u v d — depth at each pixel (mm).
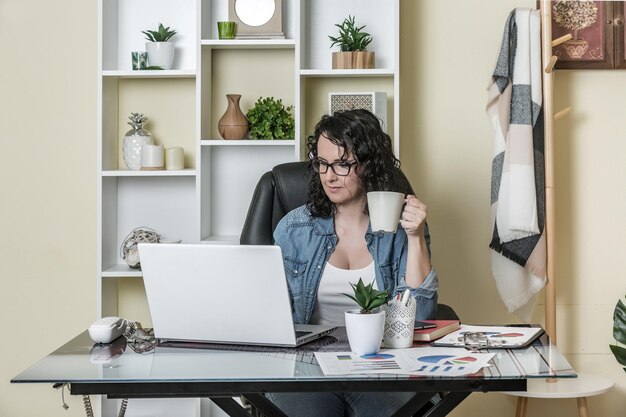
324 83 3273
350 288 2201
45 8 3334
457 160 3297
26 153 3363
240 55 3295
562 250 3314
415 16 3271
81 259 3377
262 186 2662
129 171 3119
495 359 1625
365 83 3264
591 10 3240
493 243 3100
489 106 3137
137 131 3211
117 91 3311
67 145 3359
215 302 1783
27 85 3350
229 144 3092
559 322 3322
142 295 3346
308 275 2213
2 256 3385
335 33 3262
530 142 3029
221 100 3312
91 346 1801
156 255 1800
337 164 2127
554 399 3332
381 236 2207
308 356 1681
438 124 3291
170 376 1520
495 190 3094
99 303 3123
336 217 2250
